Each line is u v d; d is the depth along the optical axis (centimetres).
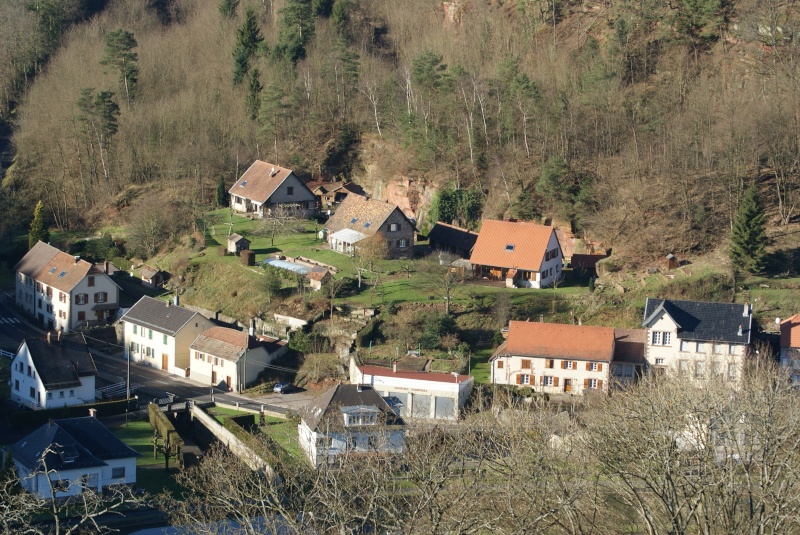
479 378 11250
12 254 15525
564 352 11056
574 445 7575
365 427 9012
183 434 10938
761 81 15738
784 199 13825
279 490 7575
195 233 15075
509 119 15875
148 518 8331
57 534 6216
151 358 12750
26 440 9281
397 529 6169
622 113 15650
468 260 13438
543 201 14775
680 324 11025
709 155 14338
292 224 15162
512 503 6681
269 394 11600
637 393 8175
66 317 13588
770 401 7088
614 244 13825
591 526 6900
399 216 14038
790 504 6312
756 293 12356
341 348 12006
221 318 13250
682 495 6862
